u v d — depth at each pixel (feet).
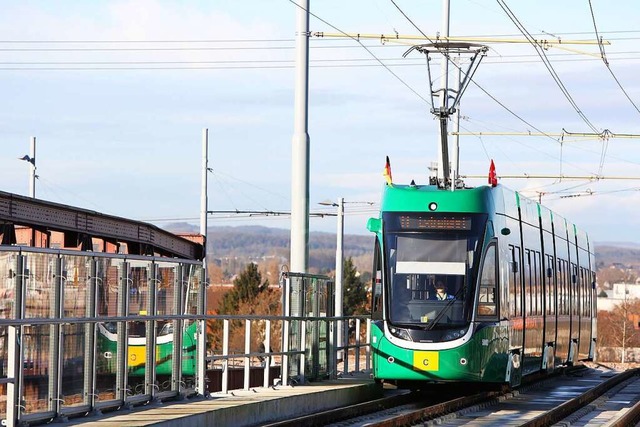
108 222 123.54
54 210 108.88
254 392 92.17
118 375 74.28
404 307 106.22
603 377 172.86
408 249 107.14
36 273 64.69
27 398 63.77
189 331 84.89
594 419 99.71
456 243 106.73
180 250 159.33
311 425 83.56
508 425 90.53
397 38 116.57
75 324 68.85
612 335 610.65
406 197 108.58
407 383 112.06
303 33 110.73
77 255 68.90
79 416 69.67
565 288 158.20
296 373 103.50
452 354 104.47
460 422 93.30
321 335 110.11
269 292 493.77
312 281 107.86
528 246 127.95
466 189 109.09
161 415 71.72
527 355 125.59
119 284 74.08
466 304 105.40
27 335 63.77
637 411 102.47
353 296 521.65
